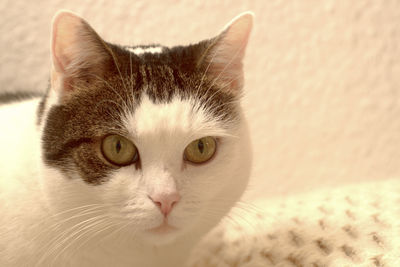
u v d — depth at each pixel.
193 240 0.43
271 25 0.65
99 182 0.38
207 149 0.40
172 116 0.38
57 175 0.39
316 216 0.43
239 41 0.42
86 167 0.39
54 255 0.40
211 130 0.39
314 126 0.67
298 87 0.66
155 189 0.38
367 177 0.67
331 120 0.67
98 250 0.40
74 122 0.39
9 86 0.63
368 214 0.42
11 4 0.61
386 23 0.65
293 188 0.67
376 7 0.65
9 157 0.41
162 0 0.63
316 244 0.41
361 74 0.66
